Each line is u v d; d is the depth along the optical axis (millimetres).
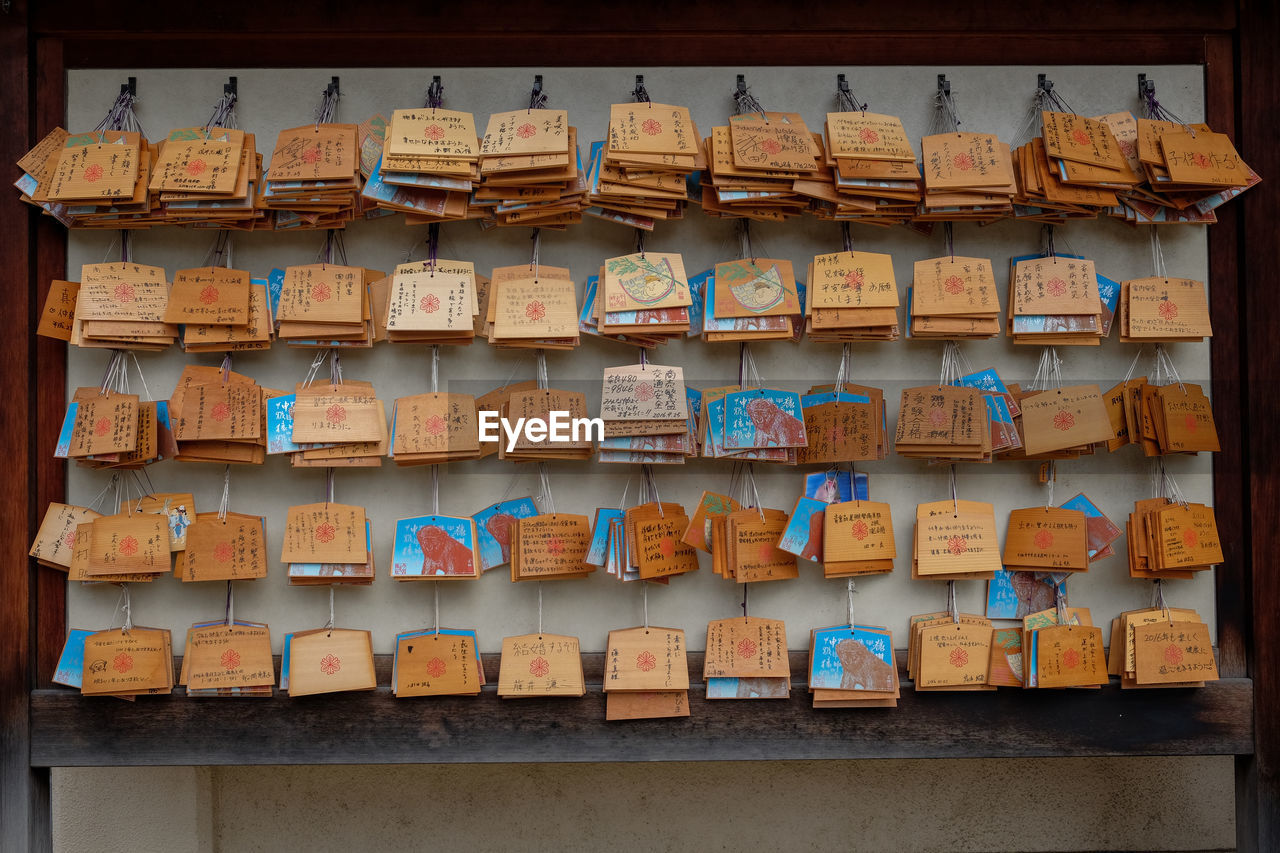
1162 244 2236
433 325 2018
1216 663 2172
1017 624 2166
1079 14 2215
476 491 2160
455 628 2145
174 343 2150
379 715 2094
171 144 2008
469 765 2510
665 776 2523
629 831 2516
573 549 2078
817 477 2133
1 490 2100
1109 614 2197
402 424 2047
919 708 2123
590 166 2076
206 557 2049
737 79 2188
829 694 2082
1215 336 2221
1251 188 2215
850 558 2062
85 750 2082
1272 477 2188
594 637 2156
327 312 2023
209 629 2057
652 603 2166
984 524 2117
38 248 2143
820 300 2068
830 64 2211
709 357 2191
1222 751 2139
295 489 2152
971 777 2543
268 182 1995
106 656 2045
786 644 2115
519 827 2510
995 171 2029
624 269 2045
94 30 2166
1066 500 2189
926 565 2100
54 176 1990
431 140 1990
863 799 2541
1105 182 2049
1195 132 2119
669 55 2199
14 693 2084
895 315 2064
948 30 2205
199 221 2057
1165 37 2244
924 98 2217
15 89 2133
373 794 2502
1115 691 2143
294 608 2145
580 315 2117
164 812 2426
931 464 2193
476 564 2078
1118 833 2551
